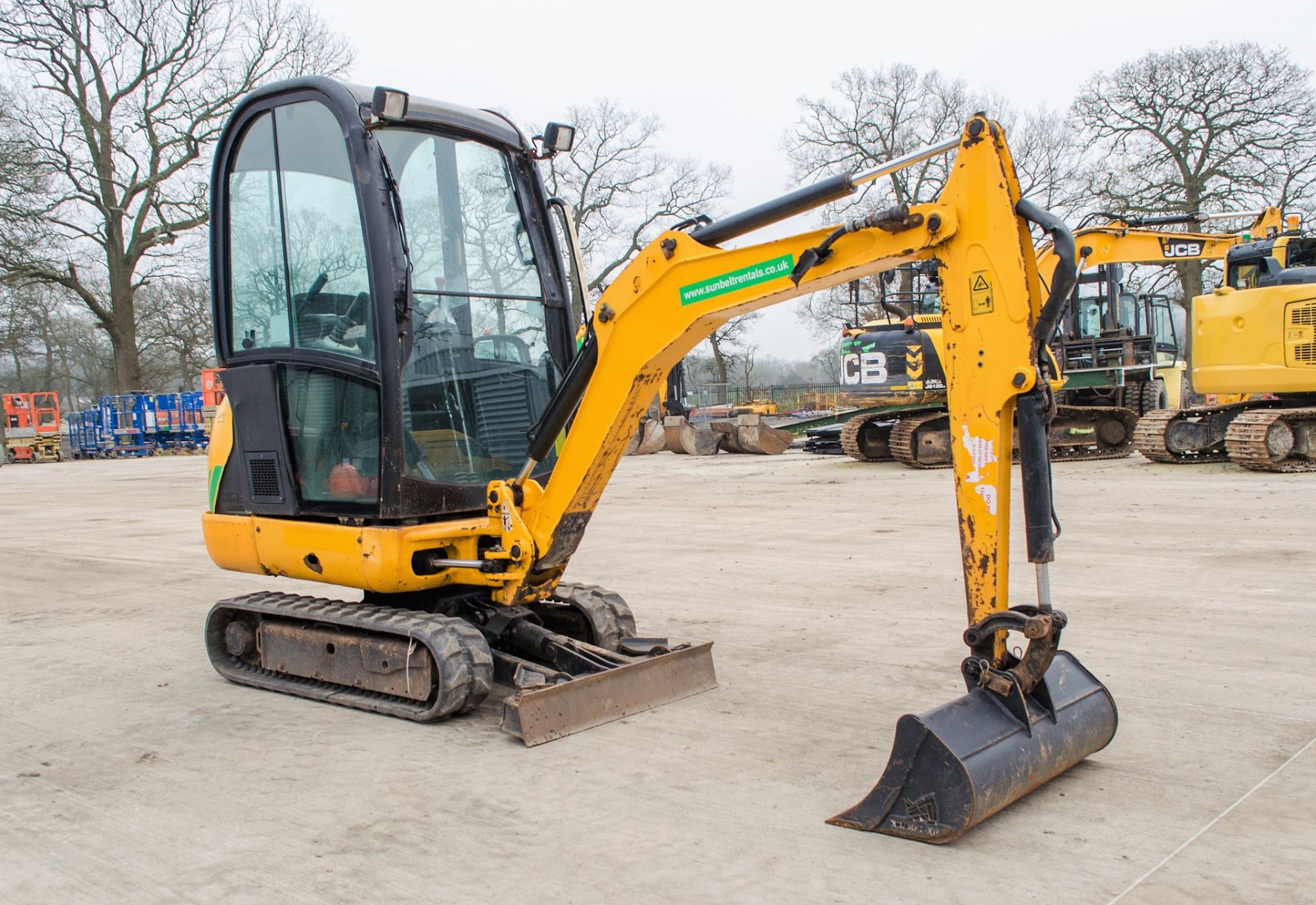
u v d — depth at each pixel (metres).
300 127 5.01
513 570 4.81
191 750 4.56
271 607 5.40
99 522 14.73
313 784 4.07
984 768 3.34
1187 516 10.30
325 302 5.00
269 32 34.56
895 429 17.95
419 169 4.99
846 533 10.46
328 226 4.93
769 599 7.40
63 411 61.75
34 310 45.75
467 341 5.12
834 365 58.53
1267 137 30.27
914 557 8.85
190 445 38.75
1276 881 3.03
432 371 4.96
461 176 5.18
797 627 6.47
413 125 4.94
